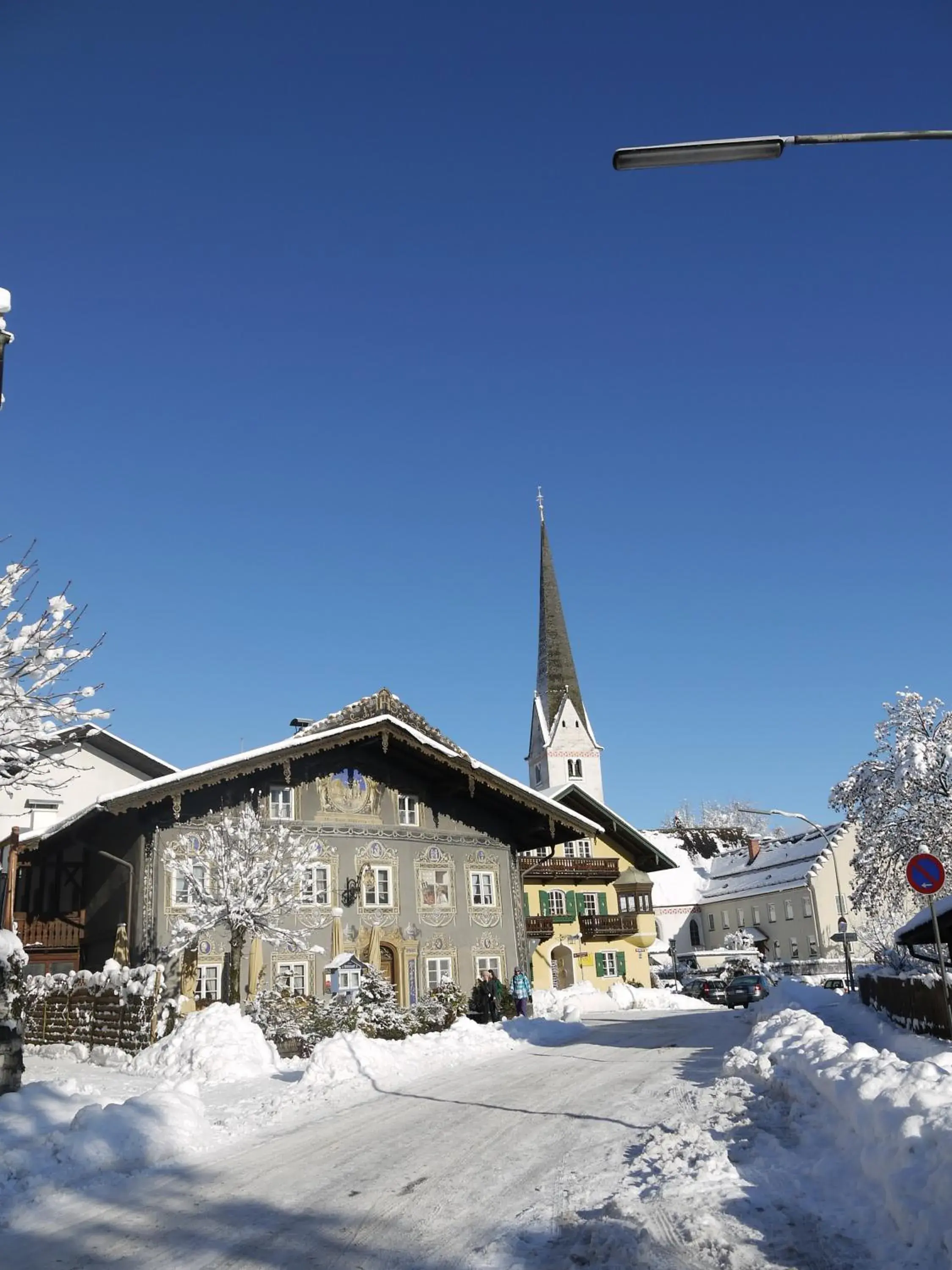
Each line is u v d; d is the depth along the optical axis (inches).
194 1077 769.6
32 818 1396.4
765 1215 301.1
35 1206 382.3
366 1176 399.5
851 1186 319.9
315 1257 302.2
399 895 1453.0
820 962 2596.0
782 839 3427.7
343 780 1444.4
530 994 1314.0
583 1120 487.8
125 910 1284.4
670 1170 359.3
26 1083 580.1
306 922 1350.9
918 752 1510.8
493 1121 501.4
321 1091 636.7
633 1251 275.0
